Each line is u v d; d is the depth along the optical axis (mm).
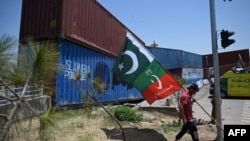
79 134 6422
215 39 6461
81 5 11164
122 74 7141
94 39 12172
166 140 6574
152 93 6898
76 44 10656
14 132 2283
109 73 13641
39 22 10109
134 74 7031
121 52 7289
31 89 2438
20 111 2299
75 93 10008
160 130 7570
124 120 8648
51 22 9859
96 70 12297
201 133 7316
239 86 20938
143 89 6953
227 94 21250
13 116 2158
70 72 9977
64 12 9867
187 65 37438
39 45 2439
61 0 9867
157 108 10984
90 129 7027
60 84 9172
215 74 6418
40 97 2484
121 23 15906
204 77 42031
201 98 20188
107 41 13672
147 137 6754
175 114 10586
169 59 34250
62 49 9586
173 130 7633
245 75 20938
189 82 34688
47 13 10023
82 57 11094
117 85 14289
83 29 11195
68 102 9531
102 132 6910
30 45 2396
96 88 4809
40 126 2328
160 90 6895
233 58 42844
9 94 2441
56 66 2492
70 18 10234
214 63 6449
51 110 2488
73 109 9680
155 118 9672
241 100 19453
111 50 14156
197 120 8836
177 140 6152
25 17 10477
